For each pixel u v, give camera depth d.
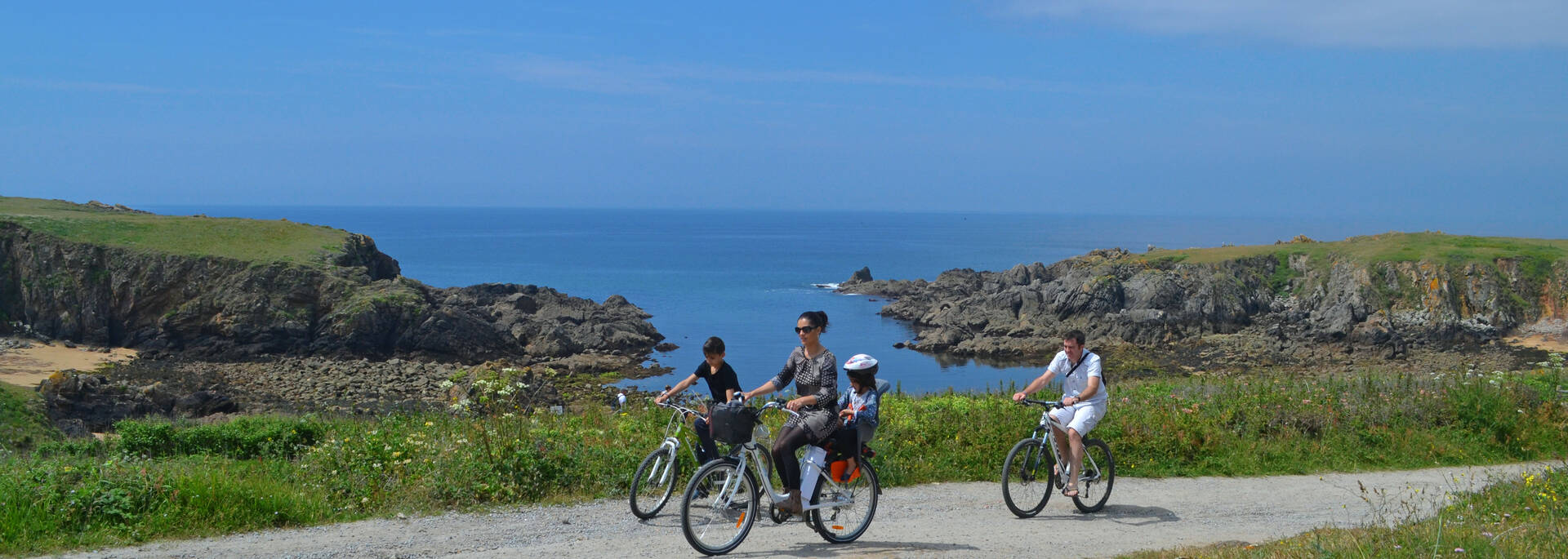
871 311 80.81
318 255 58.53
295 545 8.70
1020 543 9.19
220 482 9.62
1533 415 16.44
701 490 8.62
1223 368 51.66
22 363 46.56
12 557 8.01
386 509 10.09
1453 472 14.09
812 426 8.62
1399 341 56.66
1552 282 62.72
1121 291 63.50
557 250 182.88
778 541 9.05
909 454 13.05
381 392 42.88
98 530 8.75
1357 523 10.55
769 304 85.88
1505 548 7.77
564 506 10.44
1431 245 68.12
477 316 59.97
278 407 38.88
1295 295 66.62
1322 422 15.40
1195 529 10.15
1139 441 13.79
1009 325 63.09
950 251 197.12
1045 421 10.45
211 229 61.47
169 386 42.78
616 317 65.06
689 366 52.22
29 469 9.67
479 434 11.67
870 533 9.54
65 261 54.78
